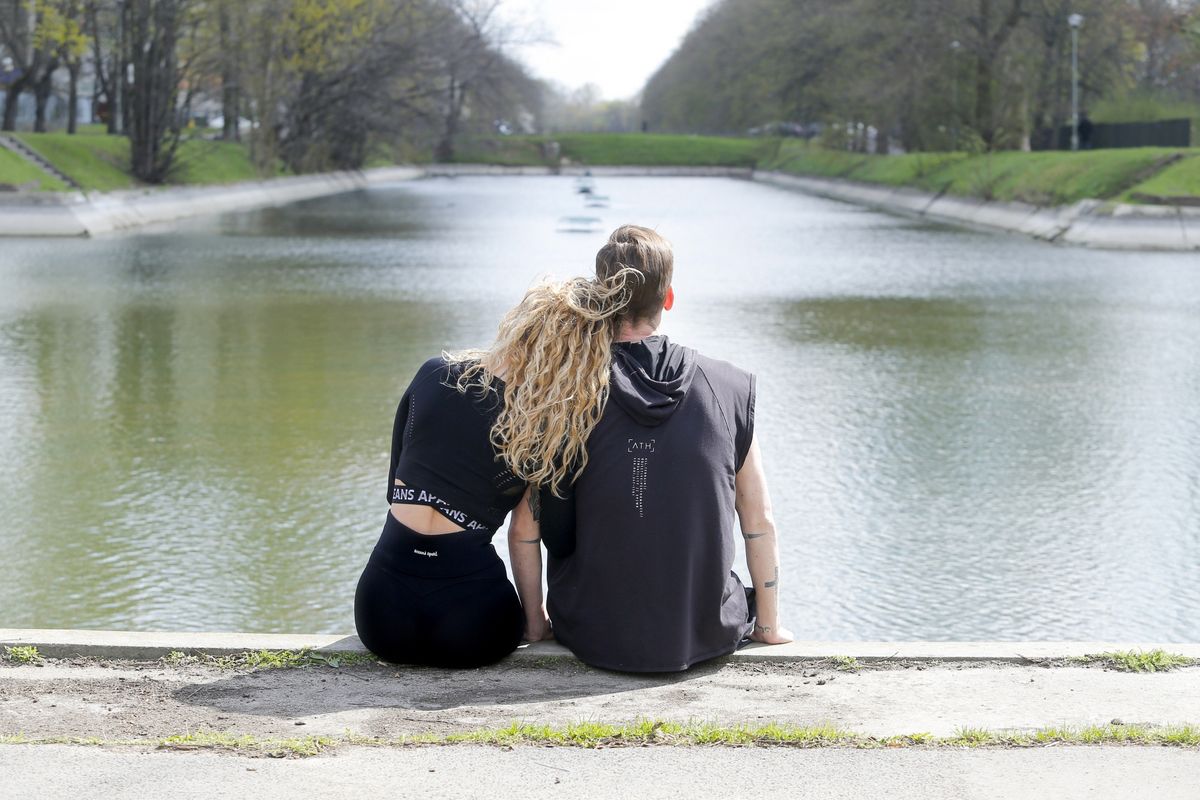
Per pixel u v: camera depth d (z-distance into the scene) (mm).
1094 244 38438
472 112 100375
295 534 9703
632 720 3889
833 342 19391
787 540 9648
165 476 11367
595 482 4211
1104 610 8227
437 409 4188
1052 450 12422
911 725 3920
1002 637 7773
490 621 4309
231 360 17422
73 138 54188
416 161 108188
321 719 3969
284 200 66688
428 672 4383
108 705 4117
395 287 26719
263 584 8609
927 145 67562
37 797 3303
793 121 90812
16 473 11469
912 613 8172
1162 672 4402
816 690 4238
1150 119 65875
